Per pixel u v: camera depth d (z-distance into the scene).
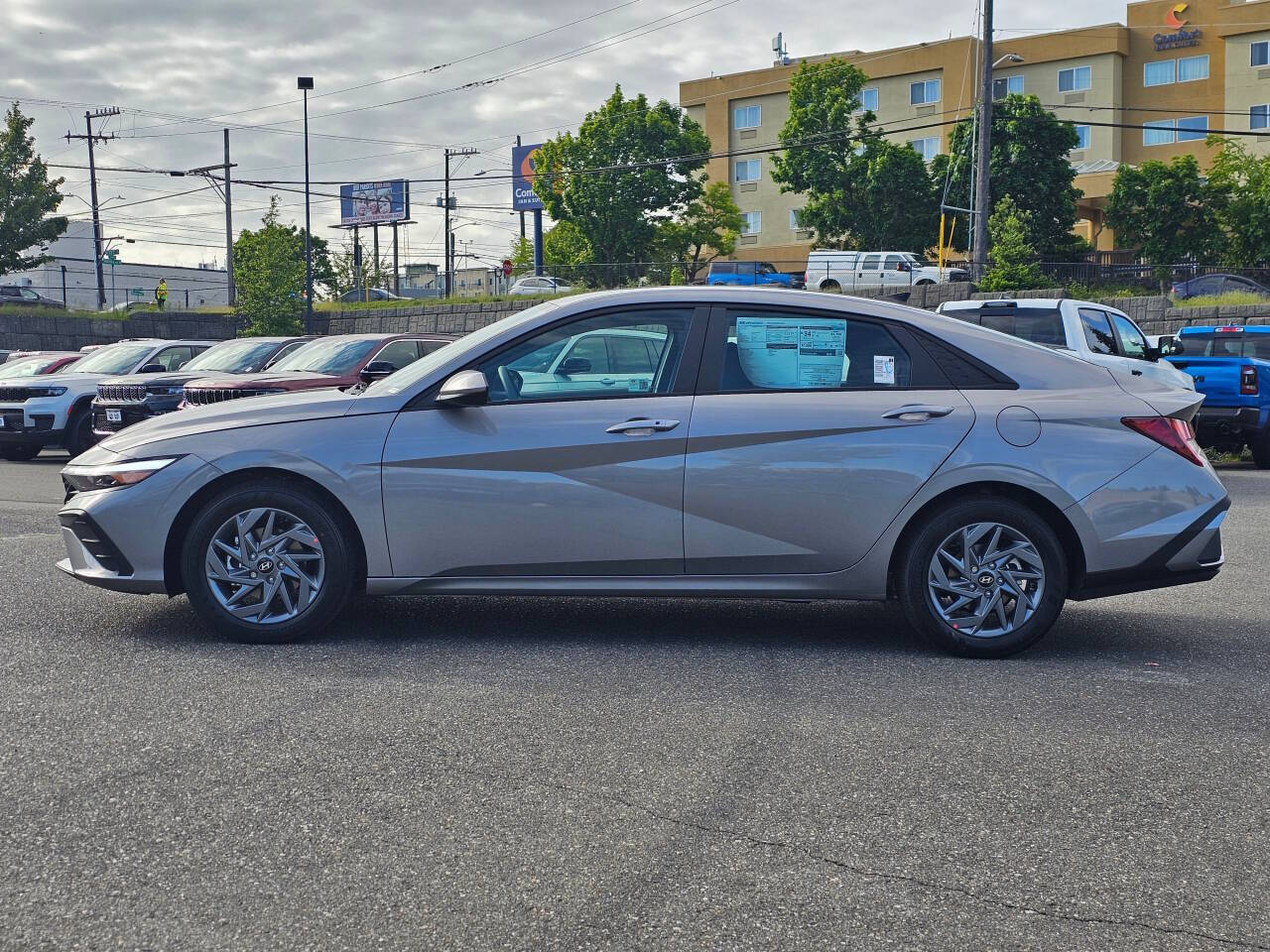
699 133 52.19
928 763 3.87
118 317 39.94
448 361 5.41
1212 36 57.56
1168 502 5.27
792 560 5.28
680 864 3.09
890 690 4.73
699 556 5.28
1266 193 46.91
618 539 5.26
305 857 3.11
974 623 5.26
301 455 5.24
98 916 2.79
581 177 50.81
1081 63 59.09
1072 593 5.39
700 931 2.74
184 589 5.45
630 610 6.24
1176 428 5.36
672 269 46.94
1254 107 56.91
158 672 4.86
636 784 3.64
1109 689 4.79
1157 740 4.14
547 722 4.25
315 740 4.02
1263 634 5.89
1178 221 49.06
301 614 5.32
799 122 52.91
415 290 56.00
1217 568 5.39
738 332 5.40
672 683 4.79
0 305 41.44
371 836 3.24
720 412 5.28
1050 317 11.69
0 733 4.07
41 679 4.74
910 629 5.89
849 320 5.43
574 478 5.23
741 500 5.23
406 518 5.25
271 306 42.00
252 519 5.30
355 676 4.82
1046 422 5.27
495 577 5.31
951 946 2.69
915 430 5.25
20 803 3.45
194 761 3.81
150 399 13.76
